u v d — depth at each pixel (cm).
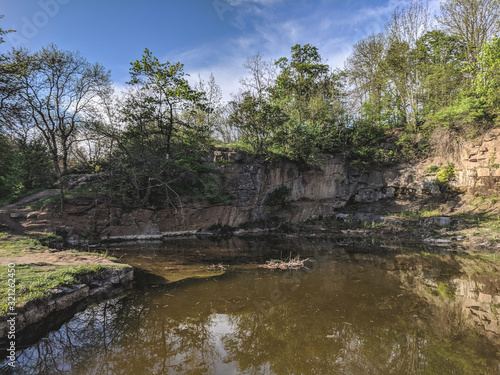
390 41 2852
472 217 1939
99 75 1894
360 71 3228
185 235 1970
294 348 549
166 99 1909
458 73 2562
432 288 917
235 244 1689
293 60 3125
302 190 2520
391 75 2780
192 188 2095
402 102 2959
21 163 1986
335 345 560
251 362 500
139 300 782
